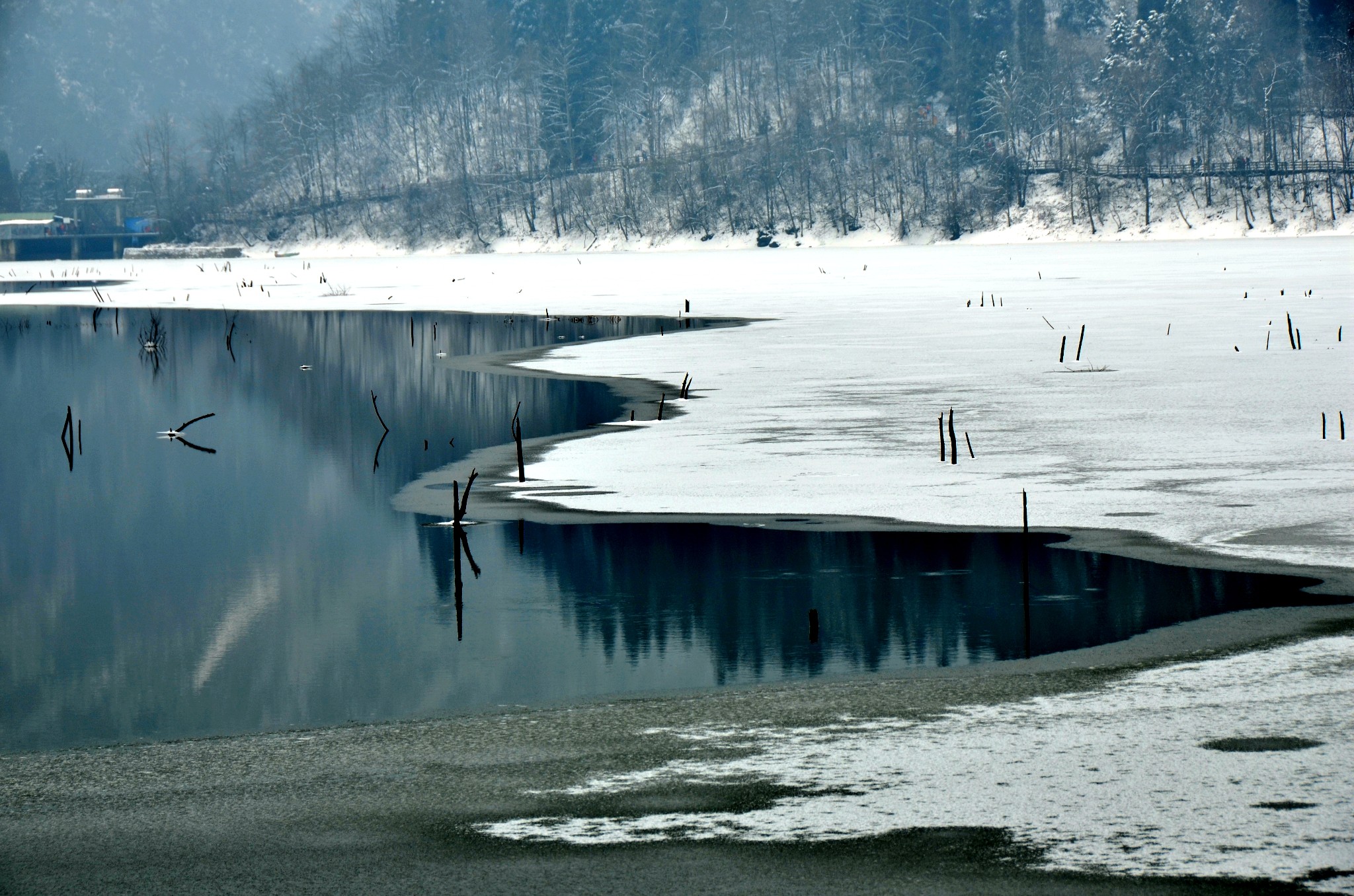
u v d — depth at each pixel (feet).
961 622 51.44
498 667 47.93
